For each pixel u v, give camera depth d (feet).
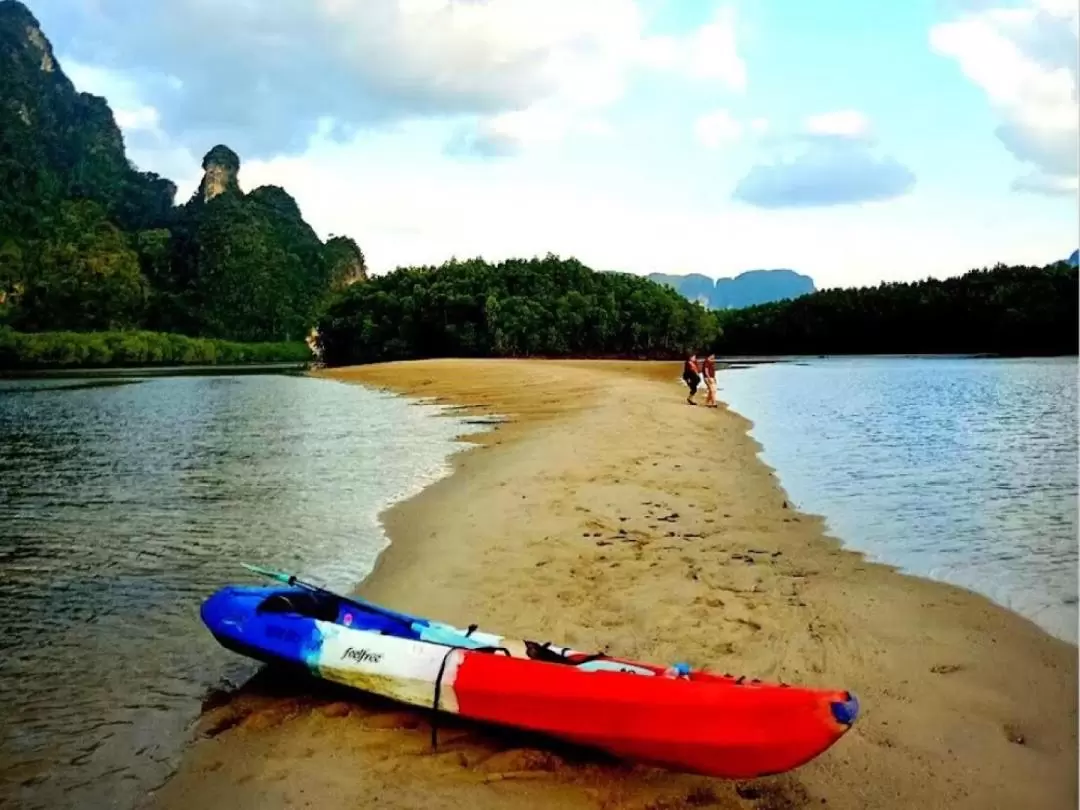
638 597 28.66
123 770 19.21
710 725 17.03
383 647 21.54
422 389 144.87
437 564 33.32
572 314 275.39
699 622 26.30
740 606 27.71
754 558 33.50
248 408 115.03
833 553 34.42
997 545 35.76
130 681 23.89
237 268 428.97
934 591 29.40
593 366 189.16
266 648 22.90
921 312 305.32
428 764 18.86
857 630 25.62
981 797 16.93
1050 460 59.21
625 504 42.75
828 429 78.02
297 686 23.40
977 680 22.09
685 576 30.91
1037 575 31.35
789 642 24.68
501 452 63.26
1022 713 20.26
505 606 28.09
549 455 58.95
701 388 133.69
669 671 19.26
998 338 285.43
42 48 561.43
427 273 299.38
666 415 84.64
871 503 44.39
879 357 288.71
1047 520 40.45
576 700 18.49
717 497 45.06
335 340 299.58
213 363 341.00
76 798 18.15
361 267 547.08
